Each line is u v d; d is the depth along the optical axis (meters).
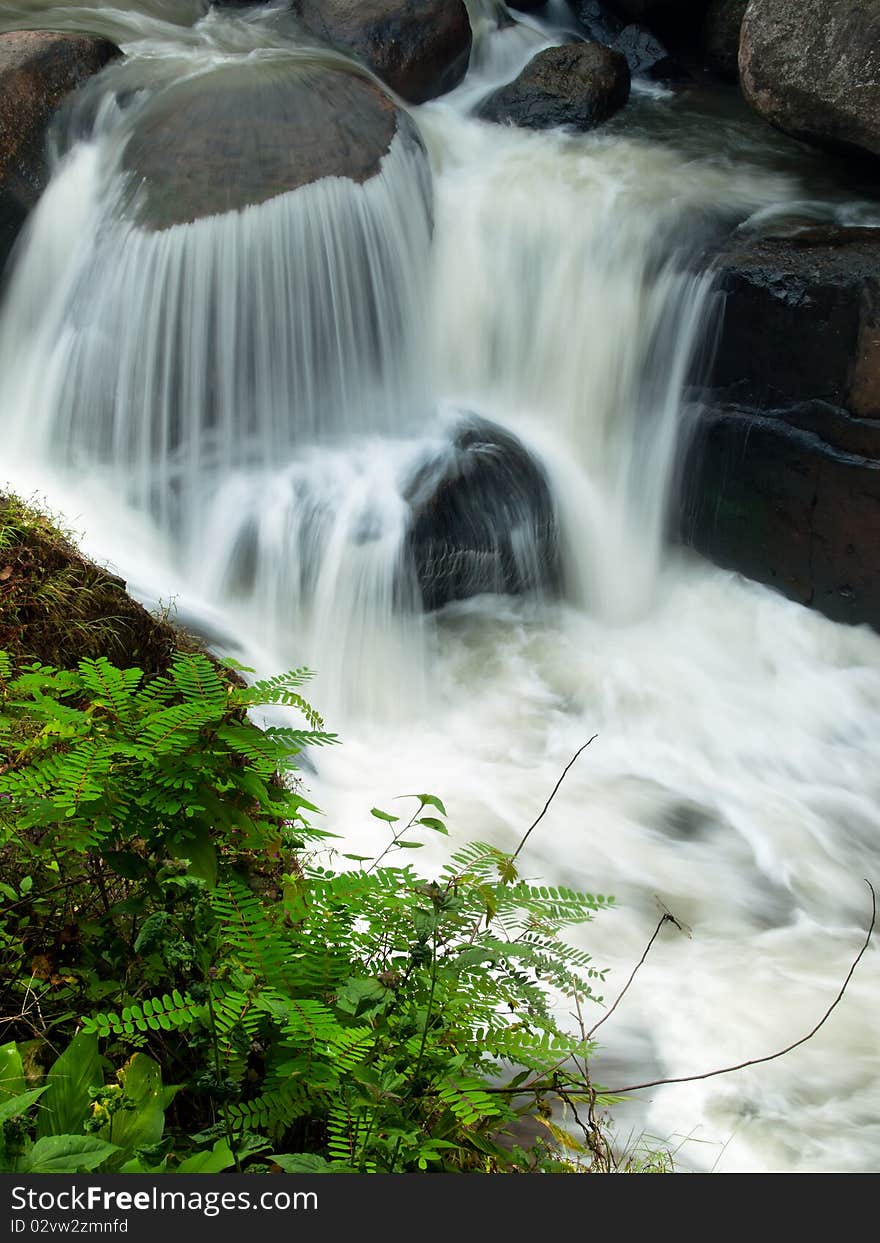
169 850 2.89
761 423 8.11
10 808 3.12
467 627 8.11
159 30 10.89
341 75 9.51
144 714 3.03
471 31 11.17
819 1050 4.89
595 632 8.36
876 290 7.40
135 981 3.18
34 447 8.73
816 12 8.29
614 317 8.80
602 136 10.45
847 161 9.66
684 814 6.77
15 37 9.46
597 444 9.01
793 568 8.28
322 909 3.08
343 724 7.38
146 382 8.53
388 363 9.03
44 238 8.94
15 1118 2.54
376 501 7.90
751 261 8.05
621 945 5.62
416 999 2.98
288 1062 2.78
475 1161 3.05
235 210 8.45
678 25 12.15
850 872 6.43
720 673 8.03
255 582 7.85
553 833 6.46
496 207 9.34
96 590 5.26
